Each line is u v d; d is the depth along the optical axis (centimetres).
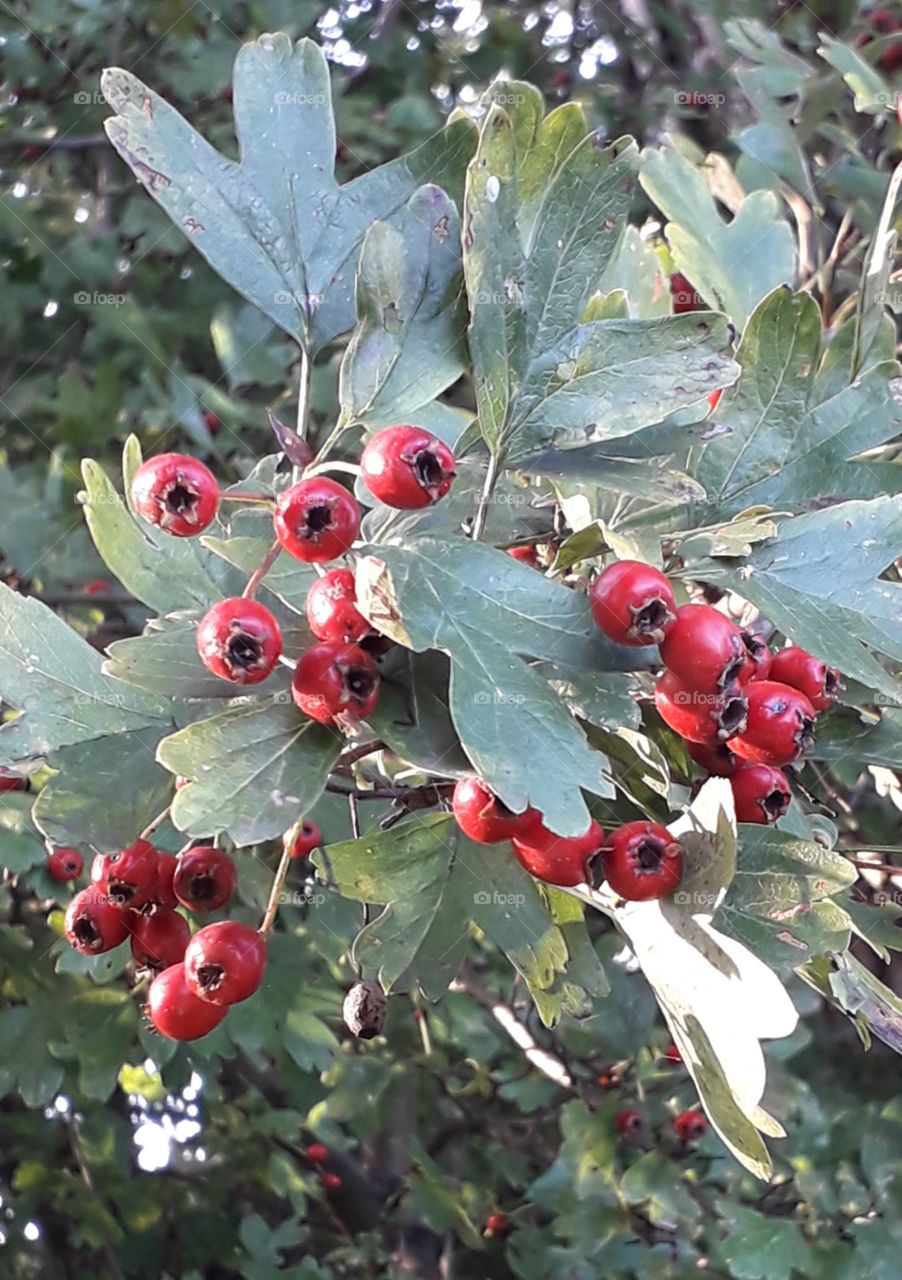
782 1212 43
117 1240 46
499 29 52
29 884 36
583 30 53
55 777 16
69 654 17
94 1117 48
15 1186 46
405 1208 52
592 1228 43
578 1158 42
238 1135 49
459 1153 52
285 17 47
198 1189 49
